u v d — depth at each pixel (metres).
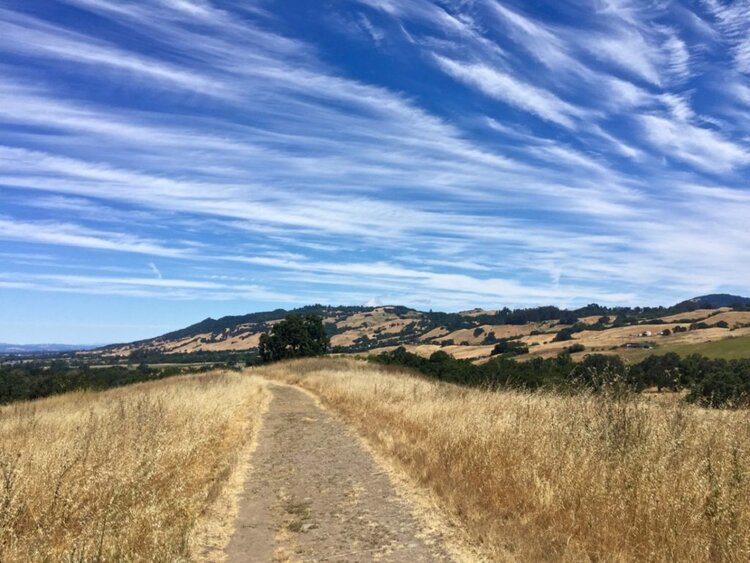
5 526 5.19
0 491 5.77
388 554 5.44
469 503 6.54
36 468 6.76
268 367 48.59
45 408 20.06
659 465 5.93
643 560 4.63
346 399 18.20
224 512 7.03
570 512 5.61
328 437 12.26
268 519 6.78
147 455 7.39
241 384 27.22
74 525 5.62
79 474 6.66
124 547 4.96
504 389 14.32
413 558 5.30
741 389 7.75
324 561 5.37
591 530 5.23
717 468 5.83
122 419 10.66
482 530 5.71
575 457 6.82
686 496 5.32
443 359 41.22
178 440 9.34
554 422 8.41
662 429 7.00
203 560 5.44
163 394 17.42
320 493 7.80
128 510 5.73
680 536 4.75
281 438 12.53
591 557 4.86
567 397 9.58
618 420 7.55
